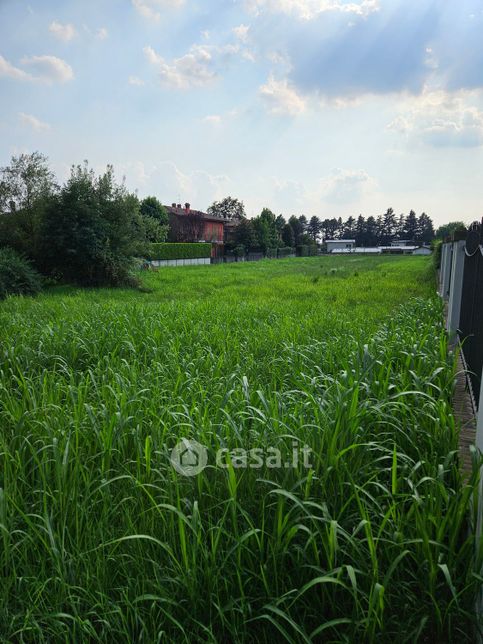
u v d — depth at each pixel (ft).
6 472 8.49
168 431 9.46
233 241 217.97
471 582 6.07
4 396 12.64
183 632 5.74
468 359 15.52
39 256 62.13
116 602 6.28
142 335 20.47
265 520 7.29
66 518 7.39
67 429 9.80
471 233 16.25
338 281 59.88
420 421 9.97
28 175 63.93
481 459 6.19
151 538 6.13
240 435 8.79
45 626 6.31
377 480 7.97
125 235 61.87
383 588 5.49
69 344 18.62
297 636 6.21
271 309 30.66
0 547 7.13
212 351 18.86
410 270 84.79
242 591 6.00
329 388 11.07
